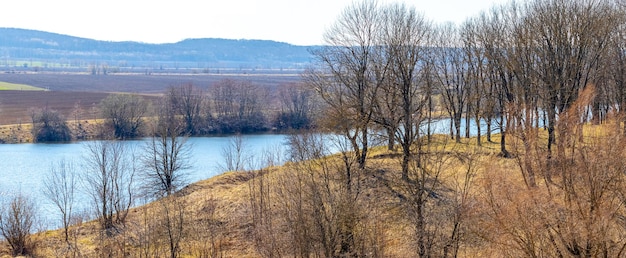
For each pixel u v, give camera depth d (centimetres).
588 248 2416
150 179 5828
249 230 3988
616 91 4756
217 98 11362
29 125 10319
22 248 3853
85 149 8550
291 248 3409
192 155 7694
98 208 4562
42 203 5250
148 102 10975
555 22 4084
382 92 4553
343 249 3288
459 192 3338
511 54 4581
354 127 4266
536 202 2547
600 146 2495
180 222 3897
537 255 2625
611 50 4697
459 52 5794
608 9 4541
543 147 3084
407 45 4500
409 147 4022
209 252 3712
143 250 3822
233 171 5684
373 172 4066
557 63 4091
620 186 2433
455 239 3086
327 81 4638
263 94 12344
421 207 3375
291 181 3700
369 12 4597
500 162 3462
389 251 3291
